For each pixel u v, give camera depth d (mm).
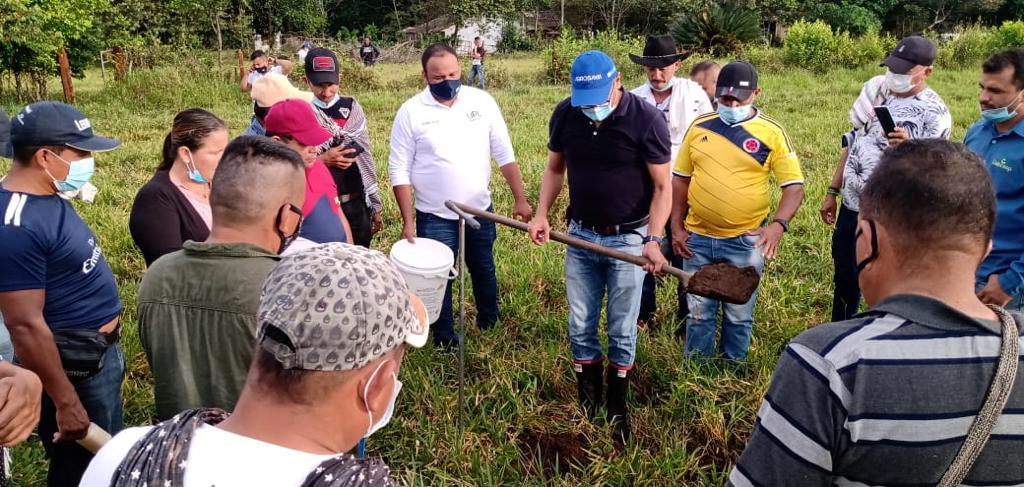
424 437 3441
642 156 3461
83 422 2465
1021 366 1384
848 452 1431
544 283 5344
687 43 22938
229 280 2055
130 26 22672
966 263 1452
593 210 3562
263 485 1155
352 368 1220
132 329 4434
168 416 2137
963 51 20969
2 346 2438
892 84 4016
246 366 2082
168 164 3020
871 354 1405
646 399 3943
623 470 3240
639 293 3627
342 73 19406
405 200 4449
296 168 2207
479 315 4633
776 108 13141
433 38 43344
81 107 15031
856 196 4129
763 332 4465
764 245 3904
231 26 31328
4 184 2480
